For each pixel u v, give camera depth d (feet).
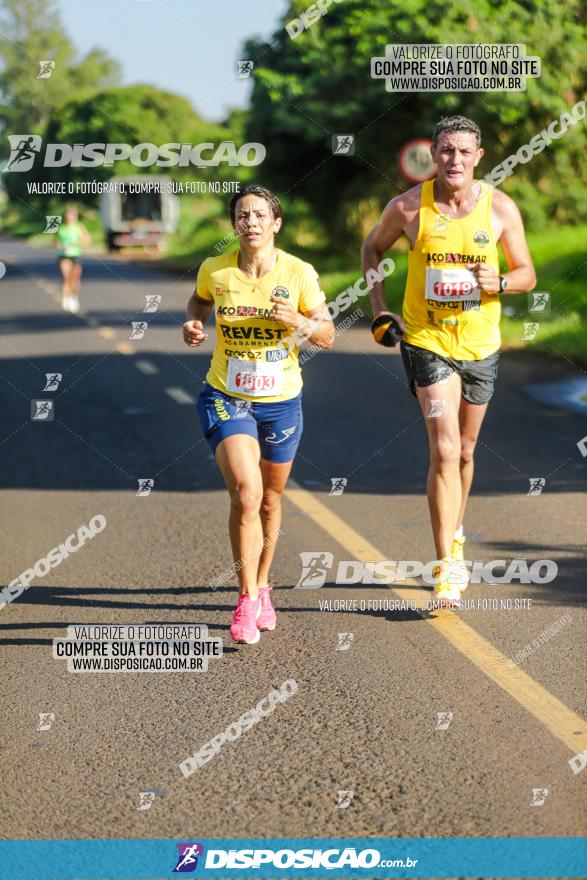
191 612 43.57
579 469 65.62
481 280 42.14
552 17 156.76
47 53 212.02
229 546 52.29
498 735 32.42
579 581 45.96
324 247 225.76
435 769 30.50
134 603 44.75
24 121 165.58
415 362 43.45
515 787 29.40
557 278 147.95
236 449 39.55
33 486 64.95
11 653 39.70
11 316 171.12
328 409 87.66
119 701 35.63
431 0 155.12
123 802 29.30
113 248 317.22
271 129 207.62
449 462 42.70
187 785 30.12
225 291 39.70
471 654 38.58
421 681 36.42
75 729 33.63
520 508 57.36
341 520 55.72
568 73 160.56
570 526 53.93
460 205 42.19
